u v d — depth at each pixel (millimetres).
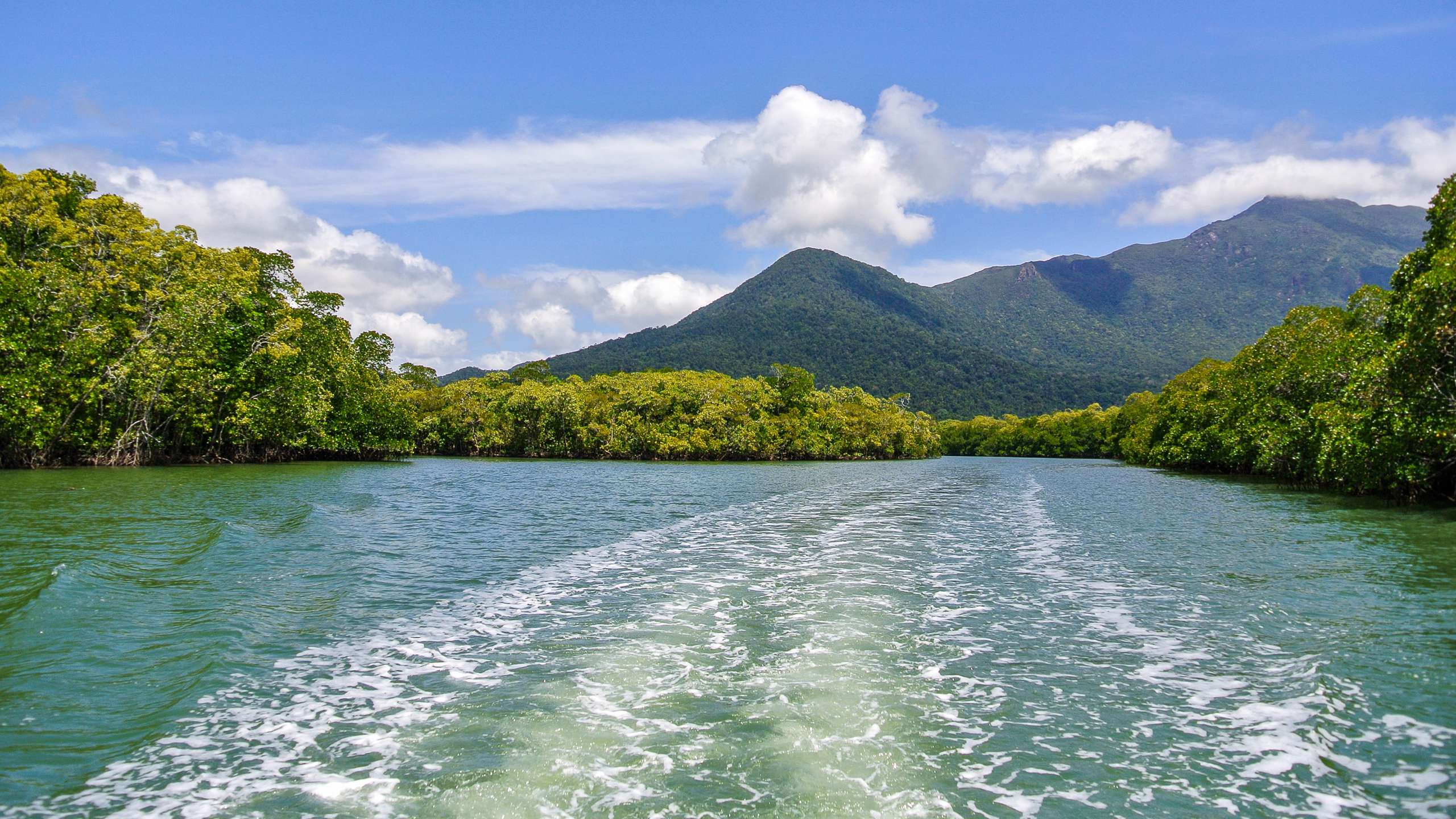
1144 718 8281
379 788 6645
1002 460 127688
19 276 38469
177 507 24688
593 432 90000
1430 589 14531
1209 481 54000
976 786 6738
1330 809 6367
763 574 16344
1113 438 124500
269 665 9906
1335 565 17203
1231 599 13820
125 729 7879
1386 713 8320
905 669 9844
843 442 110812
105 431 44250
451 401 95812
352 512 26484
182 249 48375
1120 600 13820
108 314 44469
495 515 27391
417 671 9719
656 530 23828
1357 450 29344
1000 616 12656
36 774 6879
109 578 14008
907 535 23062
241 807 6324
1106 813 6312
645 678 9461
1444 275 24172
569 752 7332
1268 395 46469
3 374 38656
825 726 7973
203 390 47938
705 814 6223
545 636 11367
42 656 9883
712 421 91688
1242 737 7770
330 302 63250
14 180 41438
